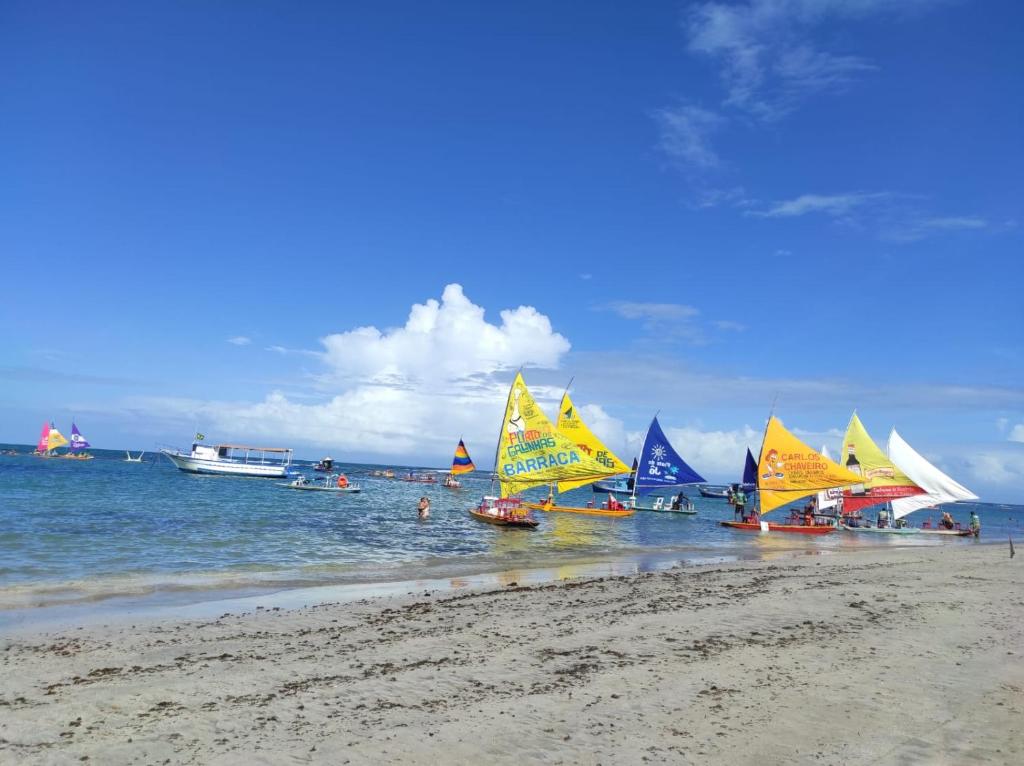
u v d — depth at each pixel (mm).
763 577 22703
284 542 32938
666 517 64750
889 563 28828
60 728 8508
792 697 9578
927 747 7793
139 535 32188
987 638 13336
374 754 7633
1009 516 146625
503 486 48719
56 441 156625
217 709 9195
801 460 51812
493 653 12219
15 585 19500
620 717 8789
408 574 24609
